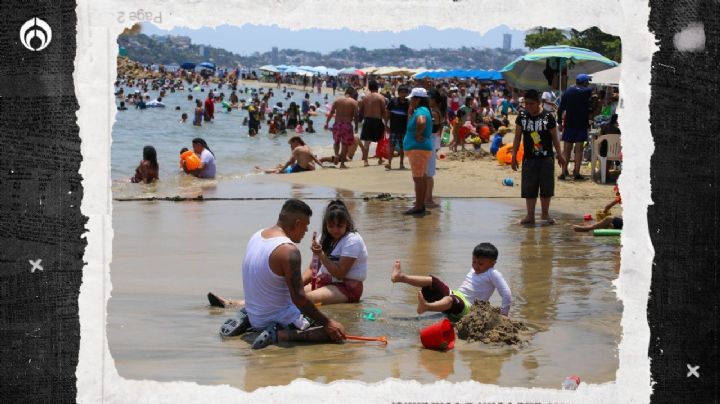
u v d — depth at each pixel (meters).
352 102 18.59
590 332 5.99
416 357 5.42
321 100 70.88
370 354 5.50
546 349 5.59
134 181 16.22
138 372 4.93
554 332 6.01
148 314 6.39
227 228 10.75
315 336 5.79
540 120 10.77
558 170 16.17
